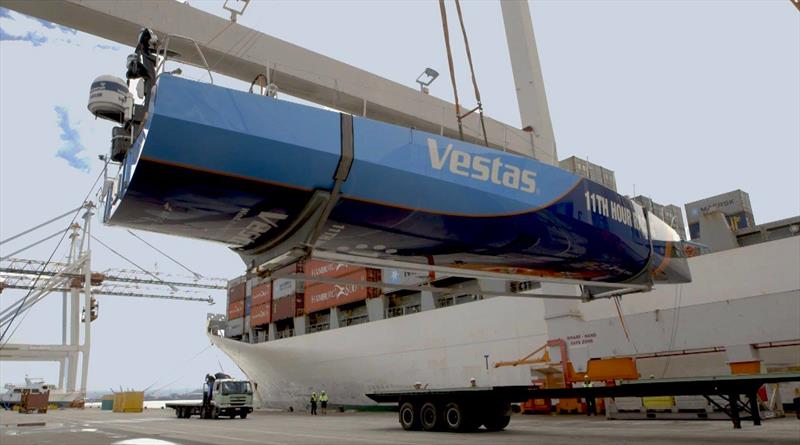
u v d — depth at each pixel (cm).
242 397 2681
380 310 3634
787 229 2497
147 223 745
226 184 651
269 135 640
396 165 734
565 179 950
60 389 6438
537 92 2033
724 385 1091
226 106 624
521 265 1000
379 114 1645
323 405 3206
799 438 1045
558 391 1341
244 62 1358
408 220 785
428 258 913
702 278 2095
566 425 1611
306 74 1453
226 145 616
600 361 1638
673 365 2025
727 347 1897
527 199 875
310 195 704
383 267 900
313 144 671
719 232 2500
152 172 612
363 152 711
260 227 764
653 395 1185
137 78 731
